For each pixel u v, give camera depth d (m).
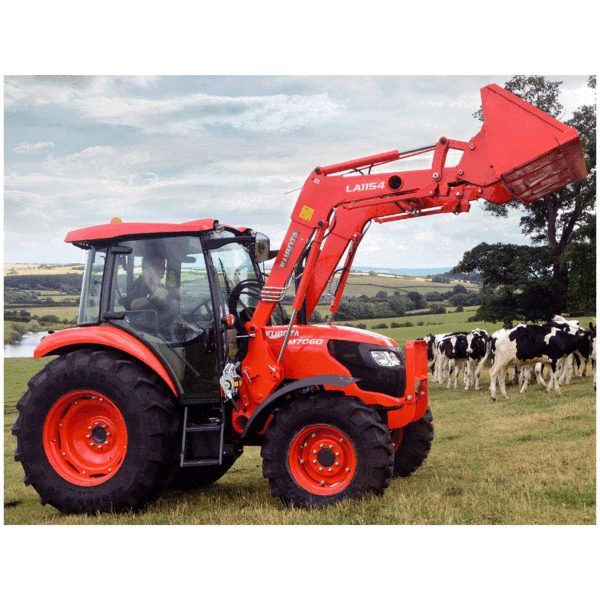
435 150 5.32
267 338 5.68
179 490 6.38
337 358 5.49
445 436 9.13
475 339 17.02
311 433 5.10
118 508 5.18
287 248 5.60
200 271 5.45
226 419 5.42
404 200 5.63
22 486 7.28
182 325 5.40
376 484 4.89
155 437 5.12
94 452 5.38
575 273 25.64
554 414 9.80
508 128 4.94
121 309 5.51
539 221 29.56
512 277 28.00
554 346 12.80
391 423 5.54
